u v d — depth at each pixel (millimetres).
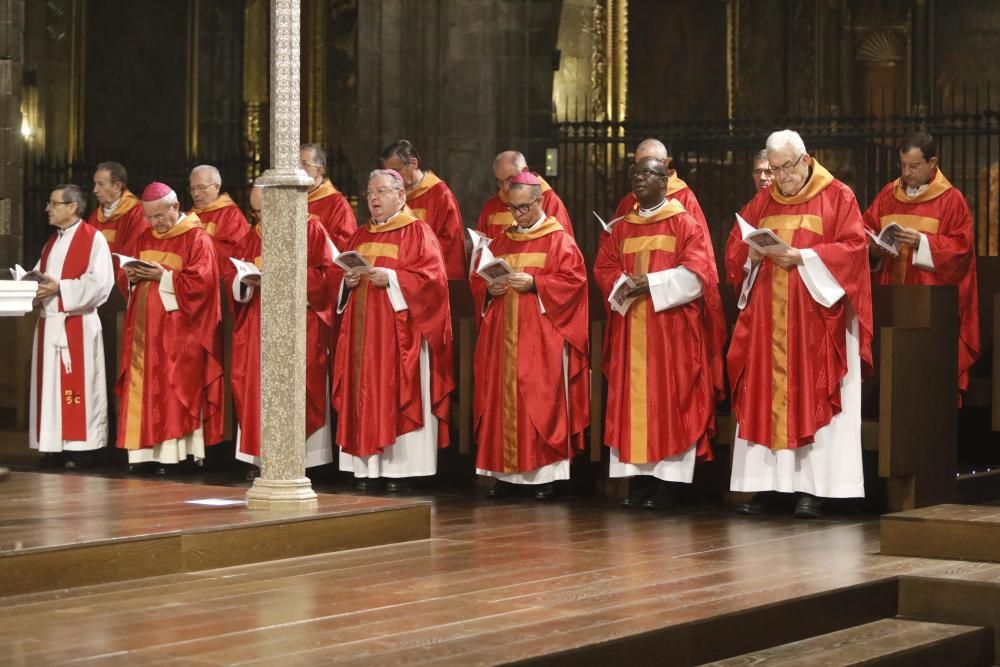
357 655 6656
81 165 28031
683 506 12594
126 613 7699
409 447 13320
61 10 30000
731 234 12383
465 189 21578
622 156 27422
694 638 7477
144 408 14375
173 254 14461
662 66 32562
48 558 8383
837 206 11891
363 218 22031
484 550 9977
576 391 12977
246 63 31031
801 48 32625
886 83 32844
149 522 9445
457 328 14430
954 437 12125
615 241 12727
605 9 28172
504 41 21594
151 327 14352
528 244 12992
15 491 11164
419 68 21781
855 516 11914
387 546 10156
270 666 6445
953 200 13641
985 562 9414
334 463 14461
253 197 13719
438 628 7277
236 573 9000
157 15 30938
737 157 30734
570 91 27234
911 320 11914
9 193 18531
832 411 11734
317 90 31484
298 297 10219
